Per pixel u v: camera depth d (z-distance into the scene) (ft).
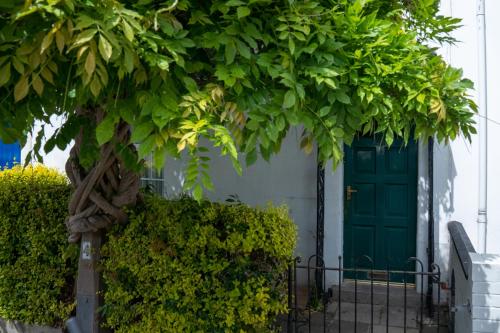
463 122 9.57
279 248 12.41
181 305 12.36
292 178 19.58
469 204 17.26
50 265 14.78
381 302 17.65
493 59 16.90
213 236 12.31
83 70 6.89
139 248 12.55
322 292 17.49
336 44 8.52
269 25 8.74
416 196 18.89
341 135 8.34
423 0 11.06
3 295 15.39
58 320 14.89
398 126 8.97
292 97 7.83
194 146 7.18
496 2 16.97
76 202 12.48
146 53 7.61
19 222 15.07
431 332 15.46
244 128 8.41
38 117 9.32
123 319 12.79
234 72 8.01
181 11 9.07
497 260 11.97
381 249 19.27
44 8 6.56
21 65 7.13
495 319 11.68
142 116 7.79
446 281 17.47
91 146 11.64
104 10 7.07
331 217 18.93
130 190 12.55
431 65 9.53
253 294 12.16
